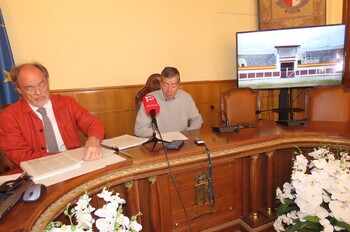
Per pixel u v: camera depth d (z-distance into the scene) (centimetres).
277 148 162
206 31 347
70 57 280
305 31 319
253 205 165
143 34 312
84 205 93
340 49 319
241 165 163
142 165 126
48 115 161
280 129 174
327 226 108
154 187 134
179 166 134
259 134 162
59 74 278
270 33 324
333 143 155
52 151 160
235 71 374
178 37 332
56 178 104
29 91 146
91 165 117
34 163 118
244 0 360
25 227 73
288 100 346
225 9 353
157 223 139
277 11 351
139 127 190
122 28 300
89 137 147
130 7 301
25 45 260
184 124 219
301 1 345
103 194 98
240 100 267
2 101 237
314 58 324
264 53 329
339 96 214
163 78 197
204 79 357
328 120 213
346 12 358
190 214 150
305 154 168
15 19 253
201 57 350
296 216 130
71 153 133
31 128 154
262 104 392
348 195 110
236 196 164
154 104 151
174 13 325
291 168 175
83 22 281
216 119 369
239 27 364
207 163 142
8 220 76
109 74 302
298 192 120
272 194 171
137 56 313
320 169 121
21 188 91
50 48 270
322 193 117
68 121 167
